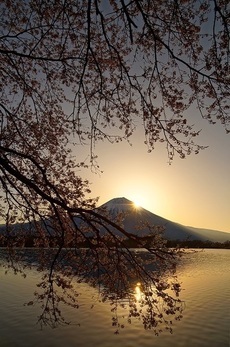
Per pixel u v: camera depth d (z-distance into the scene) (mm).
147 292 7727
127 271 7984
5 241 9328
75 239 8352
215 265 91438
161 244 7586
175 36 6895
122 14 6977
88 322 24969
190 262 101875
